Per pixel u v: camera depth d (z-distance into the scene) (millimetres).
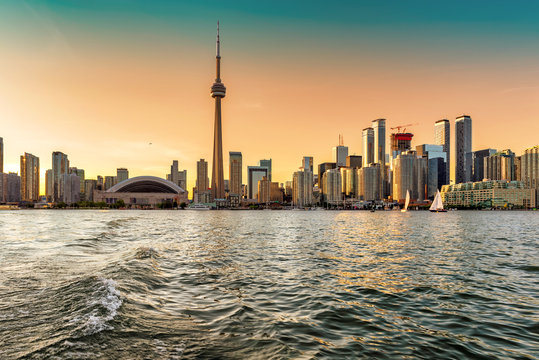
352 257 25562
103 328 8680
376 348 8602
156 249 28422
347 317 11156
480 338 9477
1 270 16984
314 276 18094
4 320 9164
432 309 12234
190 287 14789
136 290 13227
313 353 8109
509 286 16016
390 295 14156
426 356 8195
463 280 17312
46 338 7957
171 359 7246
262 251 28719
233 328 9594
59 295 11719
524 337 9602
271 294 14055
